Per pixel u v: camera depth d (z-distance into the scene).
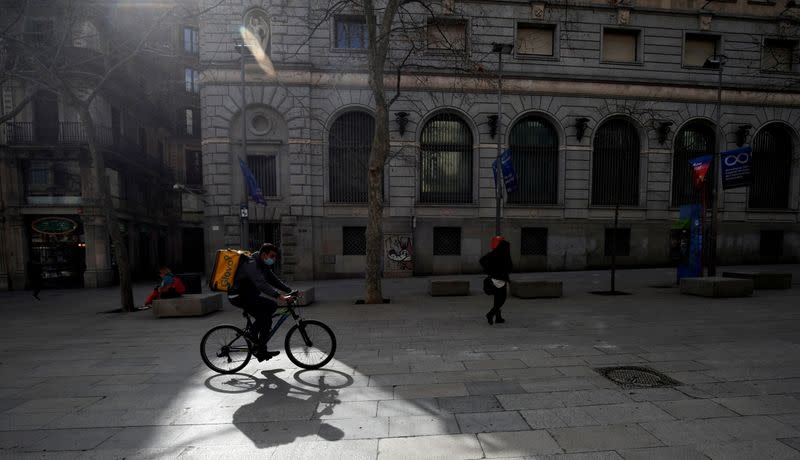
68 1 11.66
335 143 18.45
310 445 3.17
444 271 18.69
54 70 10.78
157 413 3.88
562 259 18.95
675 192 19.91
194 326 8.51
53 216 19.53
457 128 19.06
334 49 17.84
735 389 4.17
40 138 19.06
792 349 5.64
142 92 23.83
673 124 19.38
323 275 18.14
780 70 20.00
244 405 4.02
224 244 17.53
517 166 19.22
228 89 17.33
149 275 25.42
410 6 17.59
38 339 7.52
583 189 19.02
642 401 3.89
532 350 5.80
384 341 6.53
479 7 18.27
